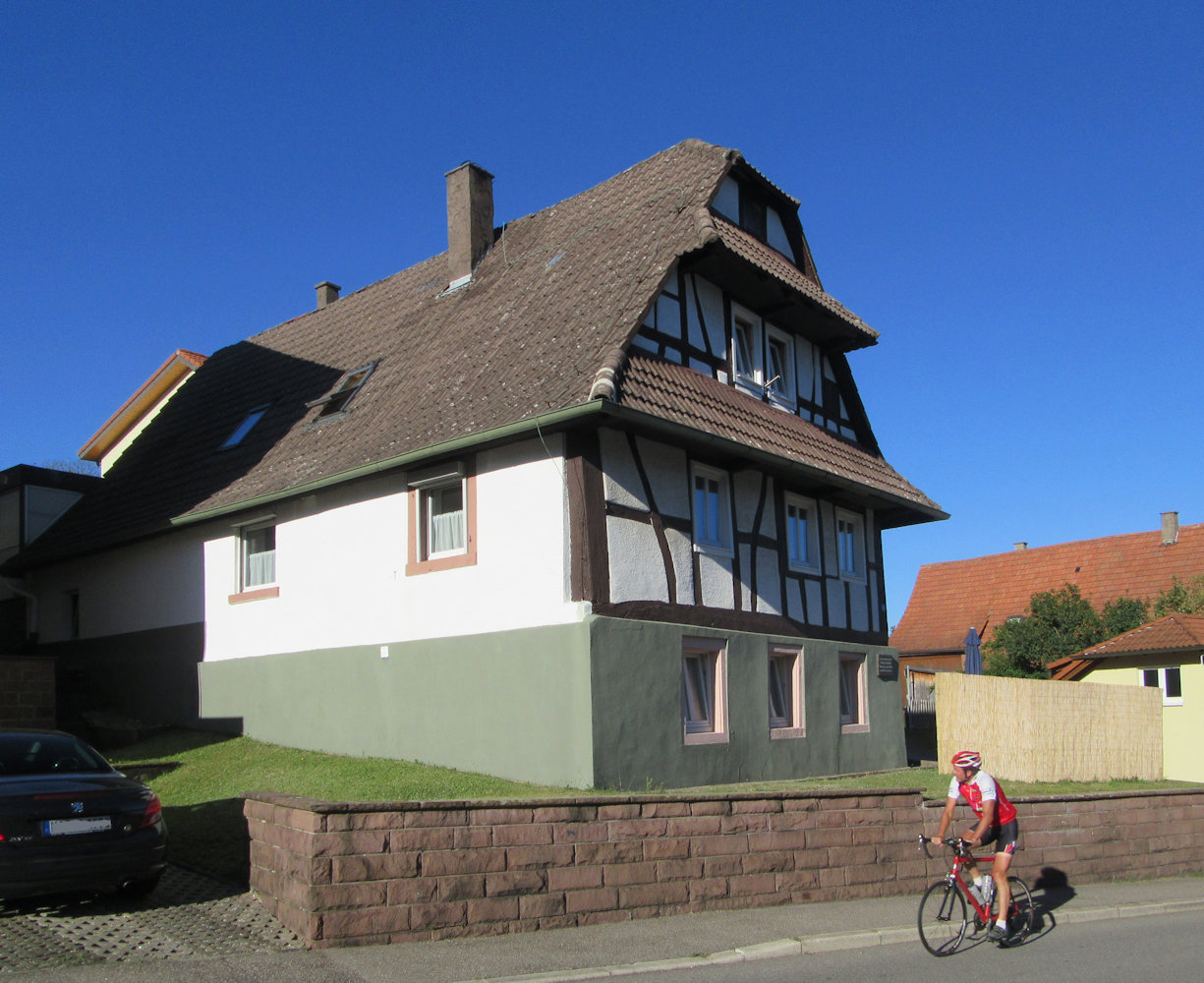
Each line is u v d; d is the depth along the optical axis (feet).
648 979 24.67
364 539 49.06
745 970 25.85
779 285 53.47
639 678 41.68
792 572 53.52
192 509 56.49
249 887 29.01
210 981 22.29
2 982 21.66
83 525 65.87
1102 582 125.49
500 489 43.93
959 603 137.39
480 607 43.91
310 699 50.11
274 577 53.62
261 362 72.28
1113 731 60.49
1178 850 46.24
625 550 42.65
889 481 61.26
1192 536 123.54
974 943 30.09
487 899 27.09
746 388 53.57
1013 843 30.86
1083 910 35.99
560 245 57.93
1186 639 73.77
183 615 58.03
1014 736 56.44
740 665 47.44
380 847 25.82
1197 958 28.76
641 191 57.82
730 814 32.01
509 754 41.78
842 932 29.71
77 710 61.98
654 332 47.47
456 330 56.03
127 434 95.66
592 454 41.88
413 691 45.65
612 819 29.58
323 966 23.62
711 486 49.14
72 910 27.02
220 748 50.29
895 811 36.24
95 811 26.37
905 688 84.84
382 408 52.70
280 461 54.95
